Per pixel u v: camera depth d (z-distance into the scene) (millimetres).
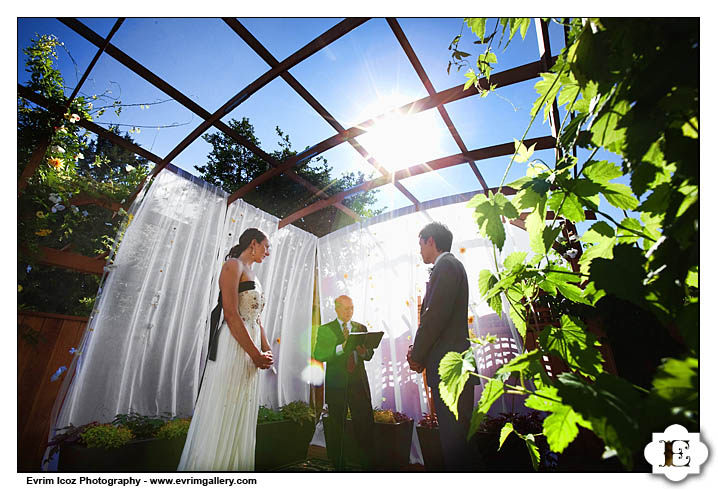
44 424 2348
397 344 3980
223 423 1797
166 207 3408
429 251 2010
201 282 3473
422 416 3502
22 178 2307
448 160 3316
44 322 2482
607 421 354
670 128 400
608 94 494
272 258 4309
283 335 4320
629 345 2545
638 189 439
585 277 583
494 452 2475
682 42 407
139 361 2920
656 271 444
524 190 623
